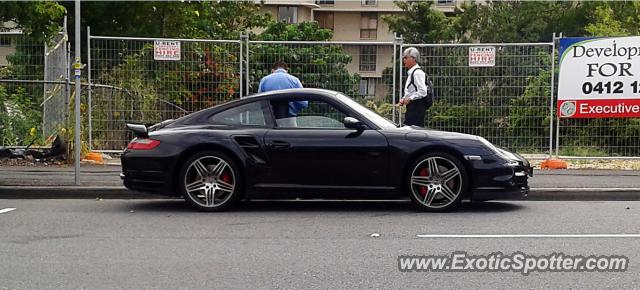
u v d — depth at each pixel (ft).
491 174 29.25
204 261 21.57
